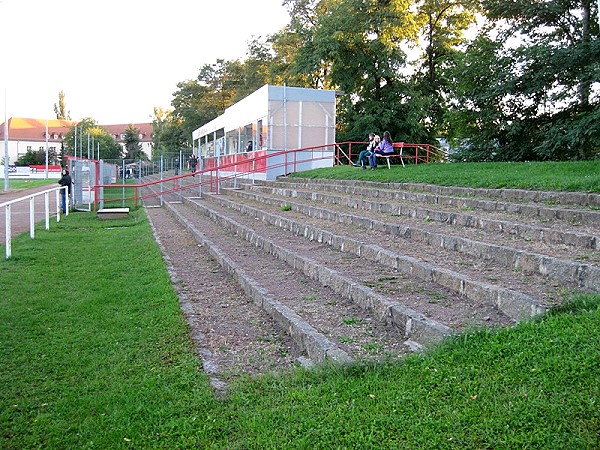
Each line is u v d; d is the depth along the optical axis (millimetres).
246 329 6020
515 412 3332
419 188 13969
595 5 23188
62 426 3873
